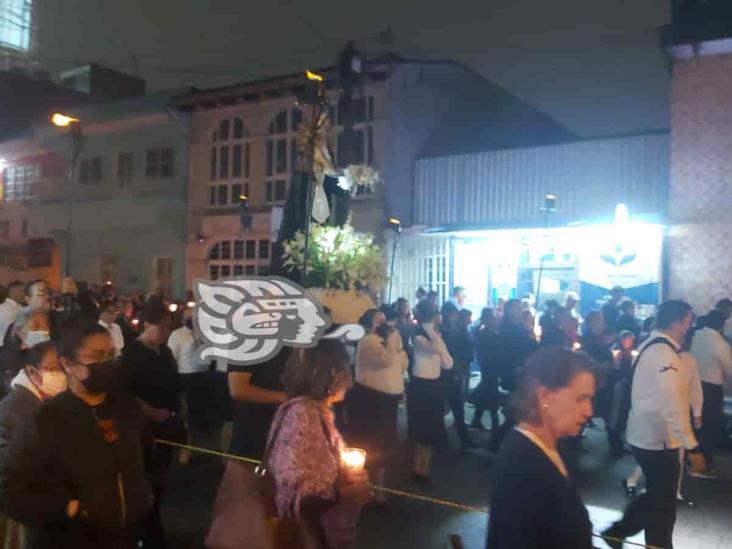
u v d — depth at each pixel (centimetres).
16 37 3059
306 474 372
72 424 345
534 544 274
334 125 1880
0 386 561
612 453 993
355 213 1881
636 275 1459
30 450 342
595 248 1510
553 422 290
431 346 818
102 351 351
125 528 364
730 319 1115
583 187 1623
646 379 533
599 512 738
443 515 707
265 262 2084
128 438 366
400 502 750
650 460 531
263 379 498
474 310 1691
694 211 1412
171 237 2275
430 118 1939
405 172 1881
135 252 2350
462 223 1788
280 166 2078
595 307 1502
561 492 279
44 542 342
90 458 345
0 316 916
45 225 2530
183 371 813
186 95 2188
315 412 385
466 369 1134
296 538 373
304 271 607
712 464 879
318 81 685
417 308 864
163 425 576
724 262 1382
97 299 1167
